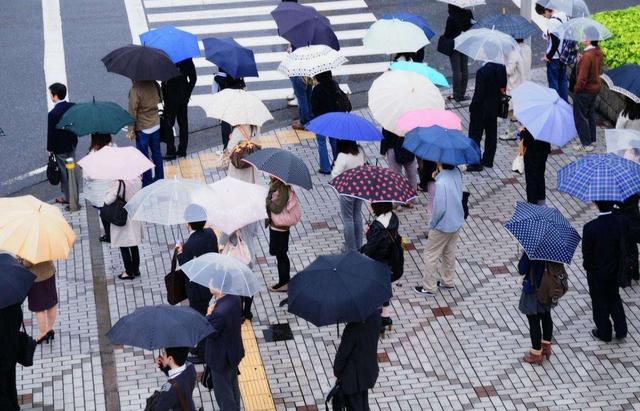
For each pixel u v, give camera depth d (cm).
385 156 2020
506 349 1592
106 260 1836
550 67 2319
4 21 2875
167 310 1238
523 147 1911
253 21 2945
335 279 1285
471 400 1483
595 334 1612
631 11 2631
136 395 1497
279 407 1468
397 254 1527
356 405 1355
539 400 1482
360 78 2620
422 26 2205
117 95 2495
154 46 2108
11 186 2145
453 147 1623
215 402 1471
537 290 1480
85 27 2853
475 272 1788
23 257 1445
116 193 1684
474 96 2069
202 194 1534
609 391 1501
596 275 1555
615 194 1529
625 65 1925
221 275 1327
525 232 1448
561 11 2261
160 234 1909
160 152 2092
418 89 1828
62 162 1997
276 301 1706
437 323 1656
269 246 1727
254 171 1800
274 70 2655
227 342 1348
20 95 2488
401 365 1558
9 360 1366
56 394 1502
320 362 1565
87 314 1686
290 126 2353
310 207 1997
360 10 3017
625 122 1923
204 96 2533
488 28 2128
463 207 1662
